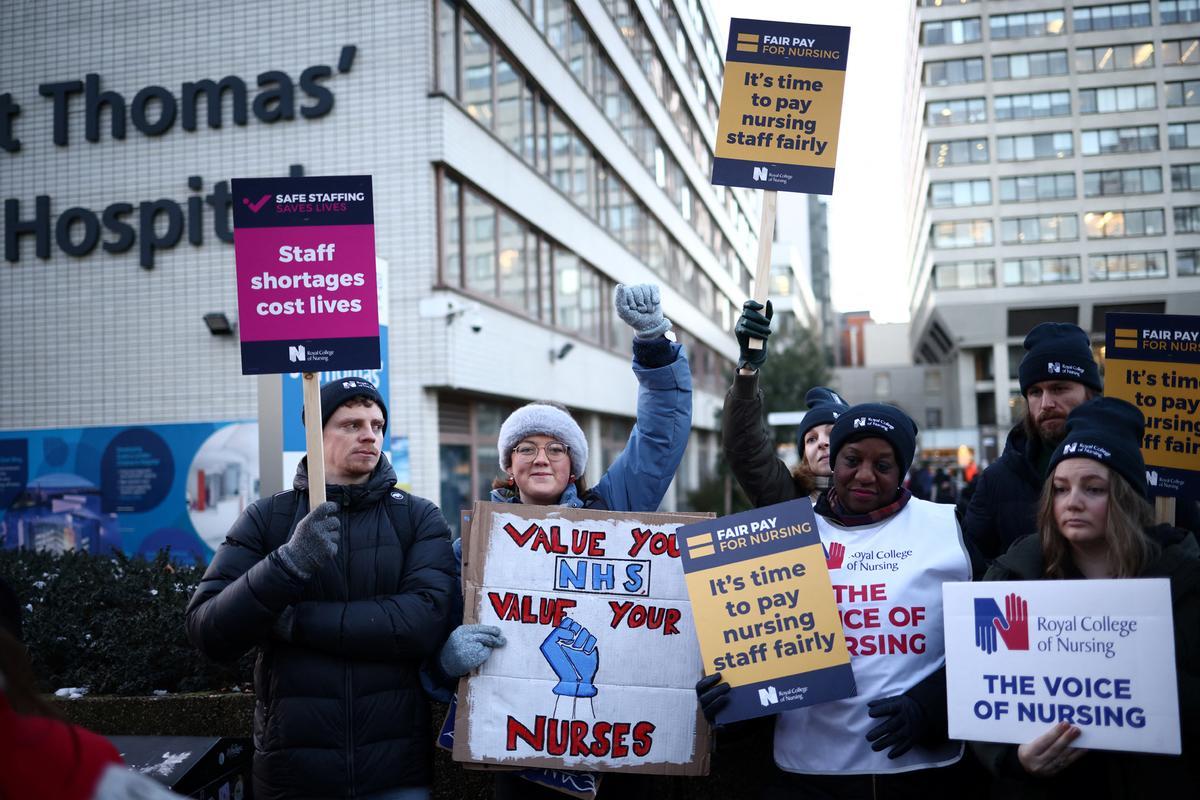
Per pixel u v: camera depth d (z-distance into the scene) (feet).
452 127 35.50
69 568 15.96
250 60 35.63
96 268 36.50
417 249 34.76
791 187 11.24
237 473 35.01
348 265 9.50
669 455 10.48
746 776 11.25
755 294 11.03
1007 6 156.97
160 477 35.55
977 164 159.22
